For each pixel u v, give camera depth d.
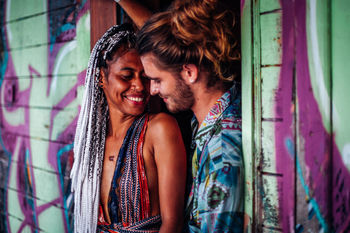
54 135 1.83
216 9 0.93
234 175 0.90
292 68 0.86
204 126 0.98
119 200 1.12
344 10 0.77
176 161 1.05
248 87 0.94
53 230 1.87
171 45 0.91
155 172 1.12
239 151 0.94
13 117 2.15
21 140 2.09
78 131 1.22
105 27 1.41
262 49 0.91
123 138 1.16
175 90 0.97
